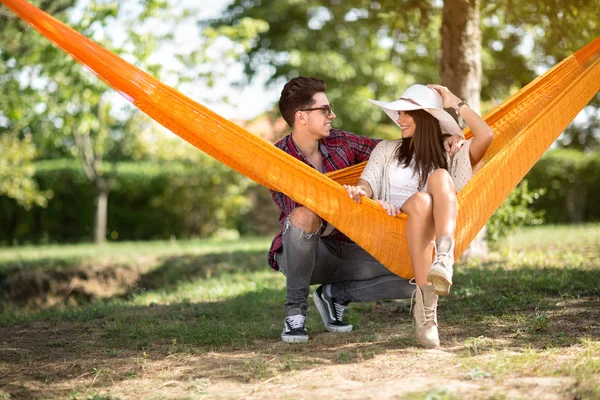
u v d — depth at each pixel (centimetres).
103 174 1838
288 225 392
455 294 526
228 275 872
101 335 443
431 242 359
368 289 413
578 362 309
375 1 787
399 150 395
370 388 289
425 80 2009
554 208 1830
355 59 1883
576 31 691
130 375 337
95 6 1109
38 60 1161
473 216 372
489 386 282
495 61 991
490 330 402
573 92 434
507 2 729
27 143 1616
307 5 1864
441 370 312
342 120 1869
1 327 500
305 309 403
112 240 1914
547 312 438
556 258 768
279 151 372
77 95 1251
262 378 317
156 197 1920
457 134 388
